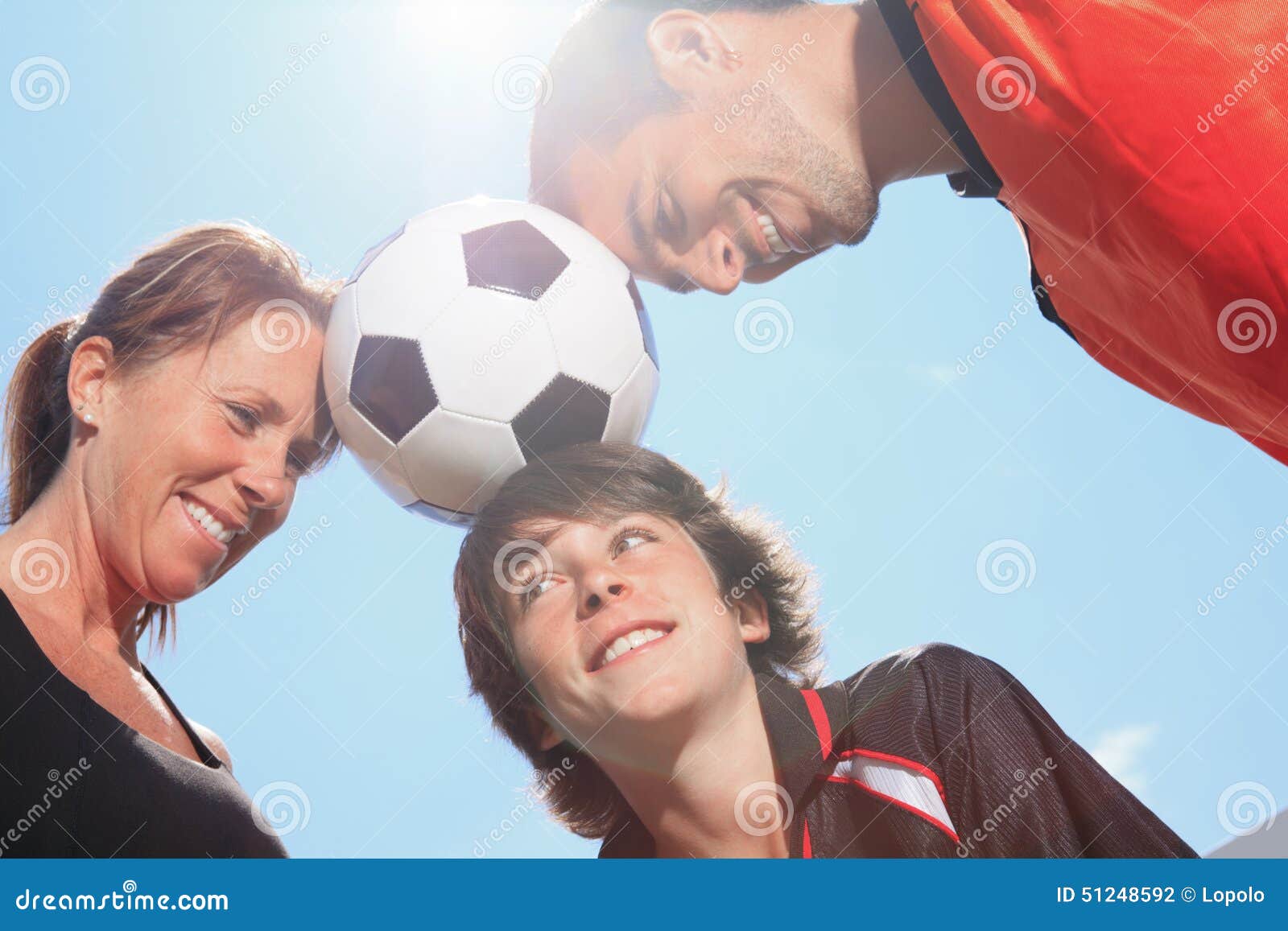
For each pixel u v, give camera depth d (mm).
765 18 1104
